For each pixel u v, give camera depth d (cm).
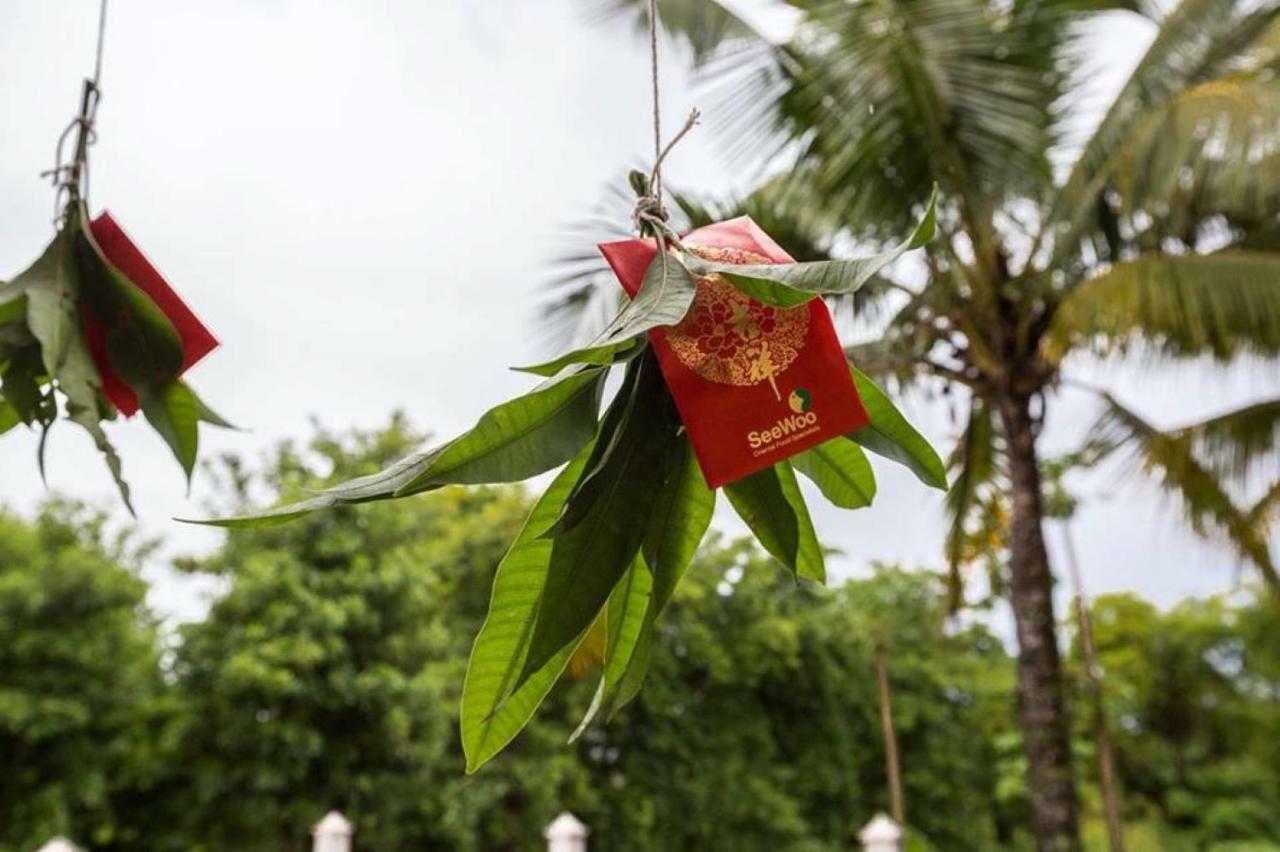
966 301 516
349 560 964
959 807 1438
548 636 78
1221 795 1656
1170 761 1675
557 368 73
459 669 1005
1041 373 503
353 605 915
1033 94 460
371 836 905
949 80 455
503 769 986
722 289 84
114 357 101
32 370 100
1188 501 544
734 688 1246
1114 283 450
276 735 888
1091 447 581
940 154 462
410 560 981
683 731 1191
